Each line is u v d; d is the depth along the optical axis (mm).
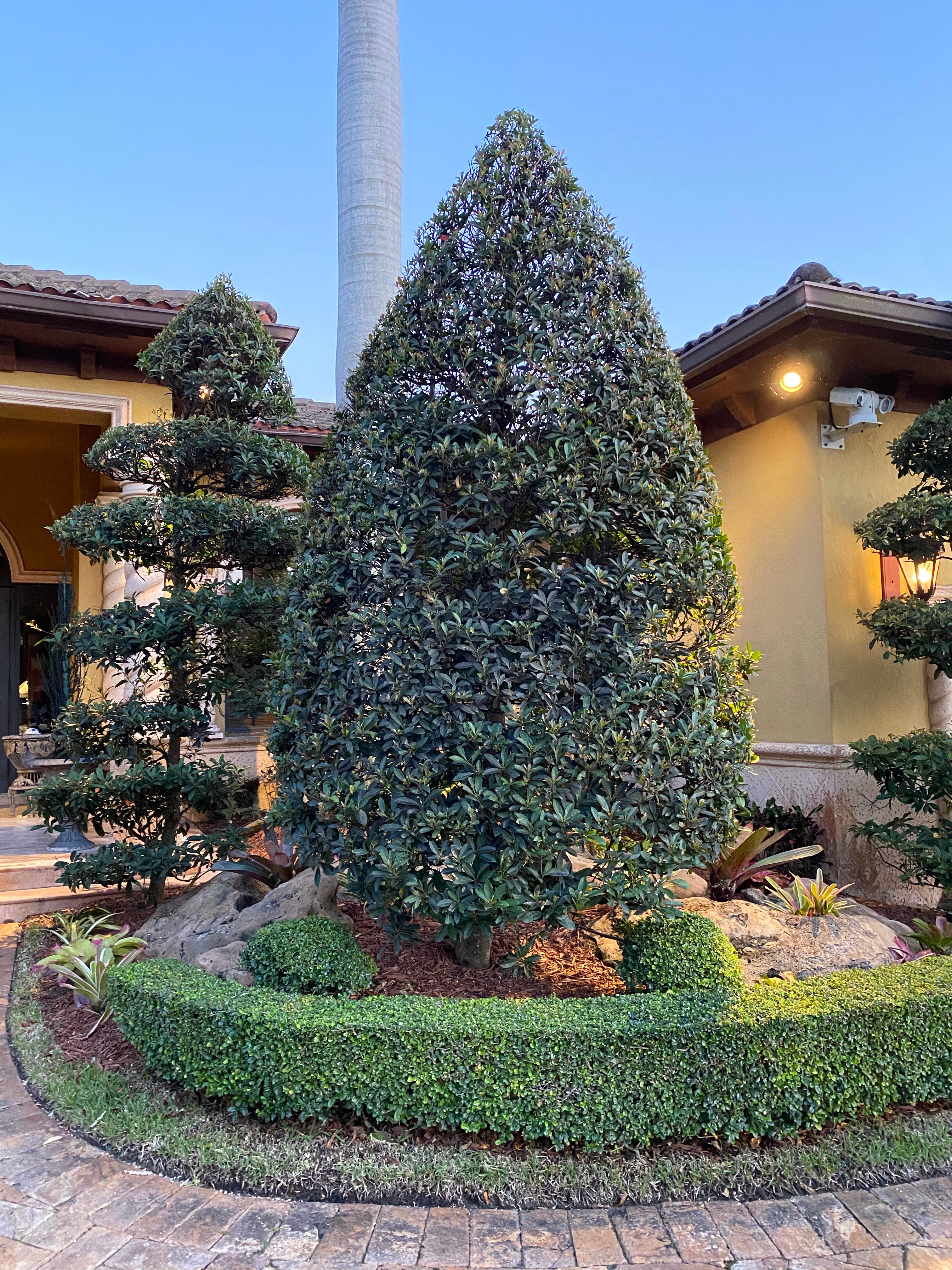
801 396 6863
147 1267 2375
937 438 5809
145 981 3453
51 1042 3936
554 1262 2402
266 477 5805
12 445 10438
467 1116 2900
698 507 3898
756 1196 2760
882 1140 3025
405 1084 2928
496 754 3410
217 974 3848
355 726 3535
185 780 5266
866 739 6133
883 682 6871
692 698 3662
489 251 3957
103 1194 2768
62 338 7500
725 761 3711
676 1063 2939
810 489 6895
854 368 6648
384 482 3779
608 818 3330
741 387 7062
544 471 3623
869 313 5781
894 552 5996
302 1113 2998
